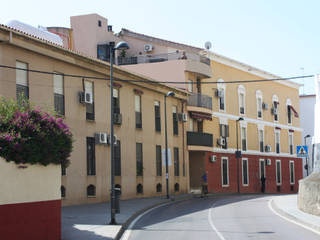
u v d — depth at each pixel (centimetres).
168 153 3303
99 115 2839
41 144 1248
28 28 2498
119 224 1759
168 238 1477
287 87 6181
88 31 4672
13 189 1182
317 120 2355
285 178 5934
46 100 2356
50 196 1299
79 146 2623
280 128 5897
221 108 4700
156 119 3619
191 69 4100
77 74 2638
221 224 1831
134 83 3256
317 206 2000
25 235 1208
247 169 5069
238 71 5031
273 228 1686
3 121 1226
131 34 4678
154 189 3516
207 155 4353
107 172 2881
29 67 2247
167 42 4547
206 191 3744
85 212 2180
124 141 3133
